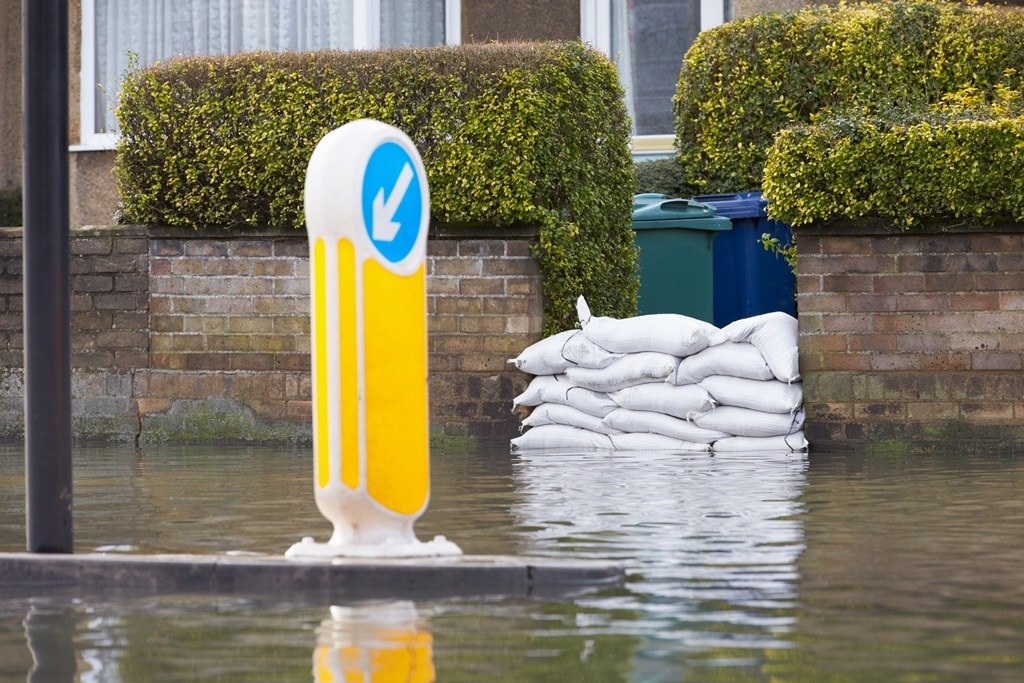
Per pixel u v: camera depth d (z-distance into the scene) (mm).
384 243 5926
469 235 14070
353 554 5848
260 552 6395
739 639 4551
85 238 14766
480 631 4715
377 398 5867
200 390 14609
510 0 20922
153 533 7168
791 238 15586
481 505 8445
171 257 14641
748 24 17359
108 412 14742
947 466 11047
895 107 15086
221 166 14297
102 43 21094
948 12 16734
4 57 20734
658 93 20812
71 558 5824
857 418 13023
